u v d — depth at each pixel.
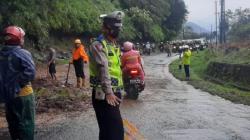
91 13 44.31
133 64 15.08
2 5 24.02
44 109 12.20
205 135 9.21
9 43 6.78
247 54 27.19
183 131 9.62
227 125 10.34
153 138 8.91
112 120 5.91
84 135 9.31
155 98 15.47
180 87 19.66
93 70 5.96
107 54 5.89
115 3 64.50
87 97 14.49
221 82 24.97
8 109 6.81
